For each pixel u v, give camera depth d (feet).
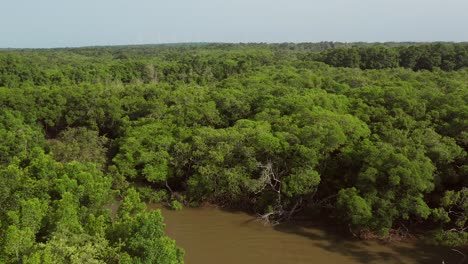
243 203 137.18
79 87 238.07
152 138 146.82
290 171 127.65
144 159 137.28
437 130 132.36
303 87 210.38
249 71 308.60
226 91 195.31
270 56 400.47
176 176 144.56
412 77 218.59
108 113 201.57
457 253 104.94
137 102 202.90
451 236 98.89
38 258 60.54
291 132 131.03
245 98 183.93
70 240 68.59
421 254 105.09
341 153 125.39
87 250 65.10
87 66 380.58
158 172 136.36
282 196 128.88
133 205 87.10
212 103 176.76
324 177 128.06
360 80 219.00
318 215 129.80
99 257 66.28
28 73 303.89
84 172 93.35
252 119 162.81
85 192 87.51
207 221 127.85
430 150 114.21
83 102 208.23
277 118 150.92
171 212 134.82
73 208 78.02
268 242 113.60
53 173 94.89
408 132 127.95
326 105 156.46
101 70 349.61
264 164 131.23
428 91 164.04
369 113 150.41
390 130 127.75
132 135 152.76
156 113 181.06
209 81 325.83
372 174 105.81
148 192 139.95
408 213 108.88
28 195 85.61
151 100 195.31
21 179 91.35
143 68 367.04
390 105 156.56
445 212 100.99
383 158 108.37
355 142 128.57
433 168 106.42
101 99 208.64
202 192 136.36
